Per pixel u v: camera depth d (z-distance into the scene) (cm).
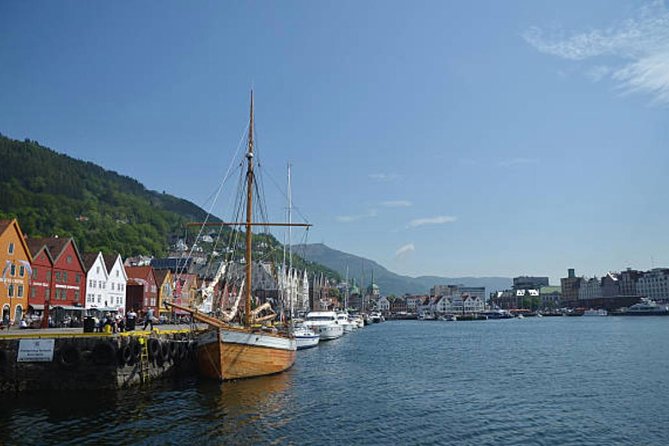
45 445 2427
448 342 9962
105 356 3688
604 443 2688
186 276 10994
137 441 2505
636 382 4612
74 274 8188
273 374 4450
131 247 19312
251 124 4953
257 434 2677
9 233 6669
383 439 2688
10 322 6091
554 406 3559
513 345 9088
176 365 4319
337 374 4981
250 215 4803
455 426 2983
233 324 4569
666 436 2812
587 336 11362
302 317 12619
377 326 19575
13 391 3588
